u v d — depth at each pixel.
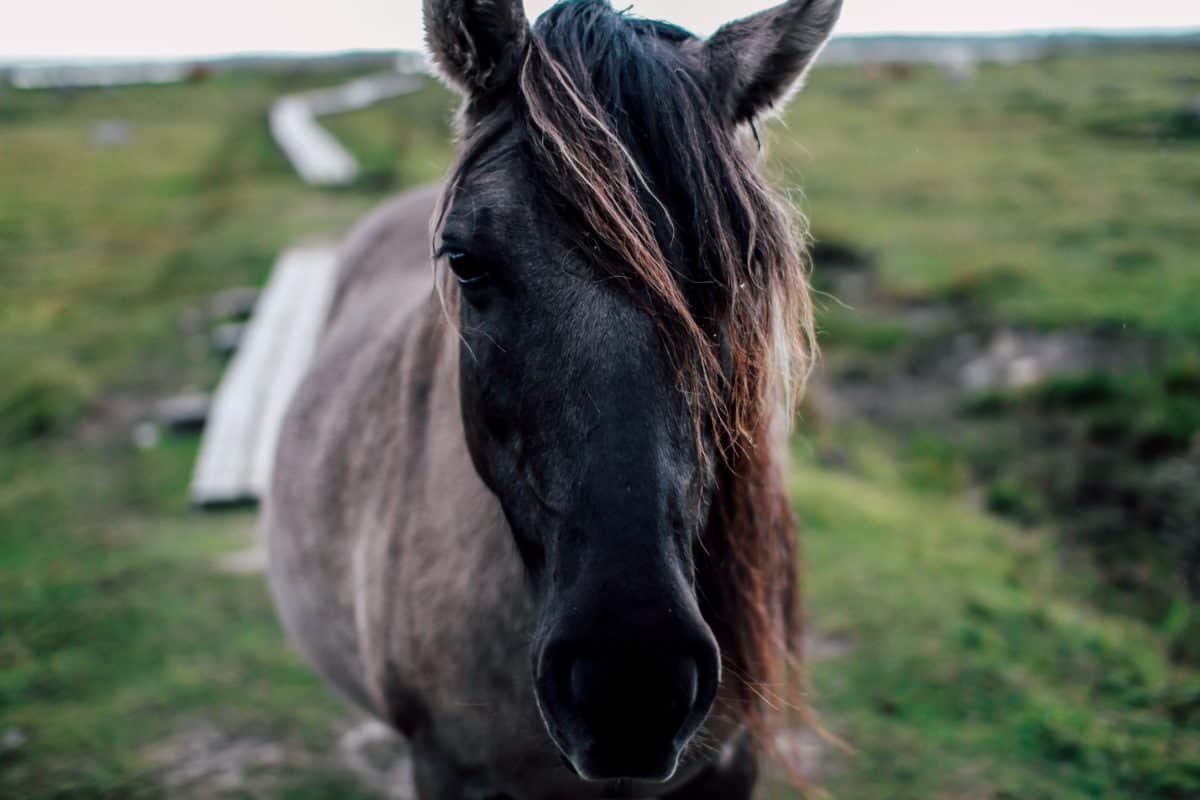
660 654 1.21
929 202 13.85
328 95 39.88
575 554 1.30
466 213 1.43
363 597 2.08
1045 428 6.66
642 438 1.29
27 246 14.12
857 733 3.43
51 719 3.66
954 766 3.26
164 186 19.25
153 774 3.34
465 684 1.77
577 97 1.36
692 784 1.90
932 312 9.13
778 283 1.44
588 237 1.34
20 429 7.30
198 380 8.31
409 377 2.10
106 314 10.51
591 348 1.32
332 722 3.63
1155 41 48.78
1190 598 4.73
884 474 6.39
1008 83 29.06
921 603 4.30
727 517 1.66
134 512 5.80
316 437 2.53
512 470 1.46
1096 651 3.97
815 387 7.65
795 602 2.05
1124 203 12.97
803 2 1.55
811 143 20.02
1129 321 7.87
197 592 4.61
